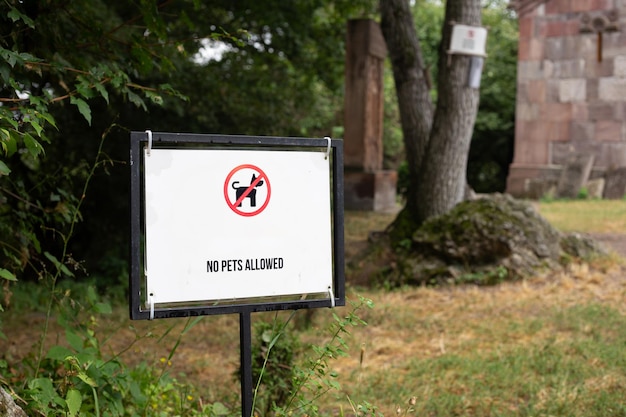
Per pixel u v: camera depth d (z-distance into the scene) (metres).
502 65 30.91
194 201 2.97
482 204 10.75
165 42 4.19
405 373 6.13
